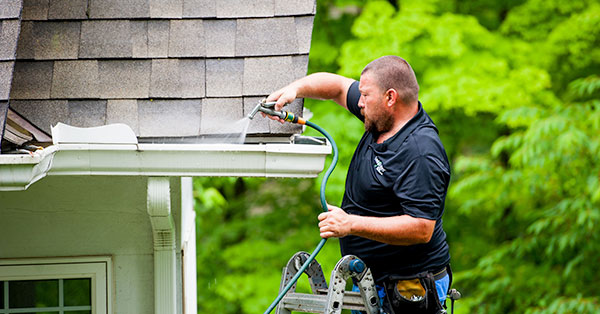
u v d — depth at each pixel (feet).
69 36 19.76
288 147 18.03
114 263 21.24
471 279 53.47
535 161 44.04
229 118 19.07
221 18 20.45
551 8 51.08
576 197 45.73
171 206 22.11
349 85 21.26
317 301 18.85
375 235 17.43
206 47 19.95
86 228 21.12
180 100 19.22
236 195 64.28
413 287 18.85
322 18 54.08
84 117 18.81
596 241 46.88
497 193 51.42
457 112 55.11
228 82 19.54
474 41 49.85
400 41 46.73
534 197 51.08
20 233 20.94
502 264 51.85
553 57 51.49
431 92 46.73
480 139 57.82
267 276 54.80
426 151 17.90
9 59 16.14
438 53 47.03
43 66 19.30
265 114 19.04
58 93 18.98
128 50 19.70
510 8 54.39
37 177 16.21
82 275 21.12
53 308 21.27
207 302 57.77
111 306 21.22
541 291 49.52
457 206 59.21
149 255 21.29
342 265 18.13
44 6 20.15
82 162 17.79
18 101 18.78
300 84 19.58
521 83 48.14
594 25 48.98
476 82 46.32
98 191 21.07
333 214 17.21
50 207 20.99
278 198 62.69
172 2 20.54
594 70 54.95
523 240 49.62
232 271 58.59
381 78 18.63
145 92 19.22
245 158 18.13
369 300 18.47
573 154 44.16
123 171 18.12
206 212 58.65
